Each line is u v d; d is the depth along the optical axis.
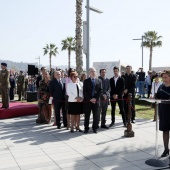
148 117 11.19
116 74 8.91
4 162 5.35
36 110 11.66
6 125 9.12
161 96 5.38
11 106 11.37
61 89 8.55
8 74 10.73
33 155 5.80
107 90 8.67
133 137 7.44
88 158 5.58
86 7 9.85
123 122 9.02
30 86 19.73
